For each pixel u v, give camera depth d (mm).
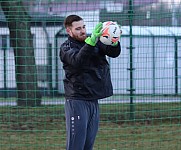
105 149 21094
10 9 29672
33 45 32719
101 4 33125
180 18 29797
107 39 12547
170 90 35875
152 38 33938
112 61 35219
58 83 32031
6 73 36750
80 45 13047
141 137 23828
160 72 36719
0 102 33875
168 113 28375
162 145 21953
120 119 27453
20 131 24734
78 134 12984
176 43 31141
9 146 21922
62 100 30234
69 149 13109
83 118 12961
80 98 12984
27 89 29594
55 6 34281
